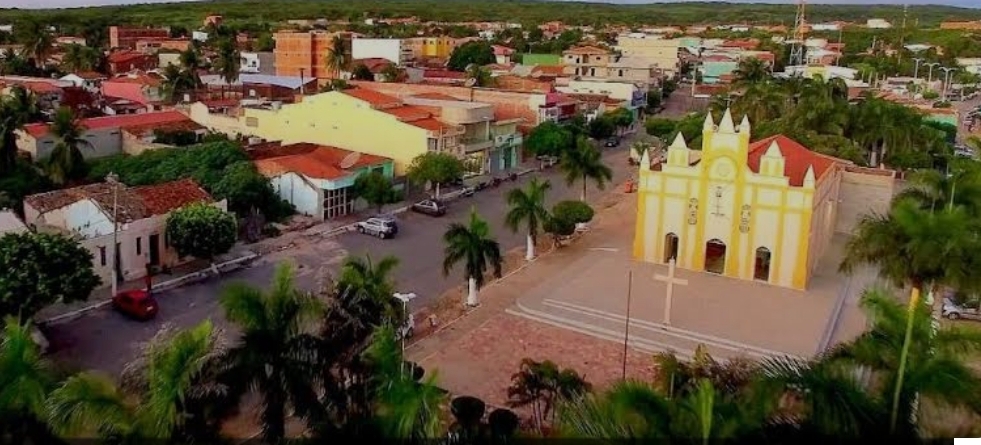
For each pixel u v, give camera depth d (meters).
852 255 35.94
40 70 139.12
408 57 175.12
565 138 92.44
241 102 103.62
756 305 49.16
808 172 51.00
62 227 50.31
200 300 46.91
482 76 132.50
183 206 52.69
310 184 65.94
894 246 34.19
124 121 87.56
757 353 42.22
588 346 42.91
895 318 24.56
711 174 54.09
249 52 181.75
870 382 23.59
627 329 43.03
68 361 37.69
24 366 23.20
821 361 23.23
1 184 65.81
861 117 92.50
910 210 33.78
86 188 53.72
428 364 39.88
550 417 32.03
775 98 101.12
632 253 59.44
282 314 26.47
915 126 93.00
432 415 22.69
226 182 62.00
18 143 79.19
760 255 54.16
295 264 54.34
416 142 79.69
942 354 23.02
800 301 50.12
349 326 28.55
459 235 46.88
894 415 20.86
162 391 22.39
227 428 31.27
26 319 37.22
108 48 188.12
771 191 52.25
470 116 86.19
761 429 20.47
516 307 48.09
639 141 109.56
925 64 180.50
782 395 21.97
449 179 74.00
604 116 112.56
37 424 22.70
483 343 42.81
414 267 54.97
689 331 44.81
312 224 64.56
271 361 25.31
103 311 44.25
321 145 80.88
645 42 181.38
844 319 48.19
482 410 32.75
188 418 23.27
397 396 22.66
